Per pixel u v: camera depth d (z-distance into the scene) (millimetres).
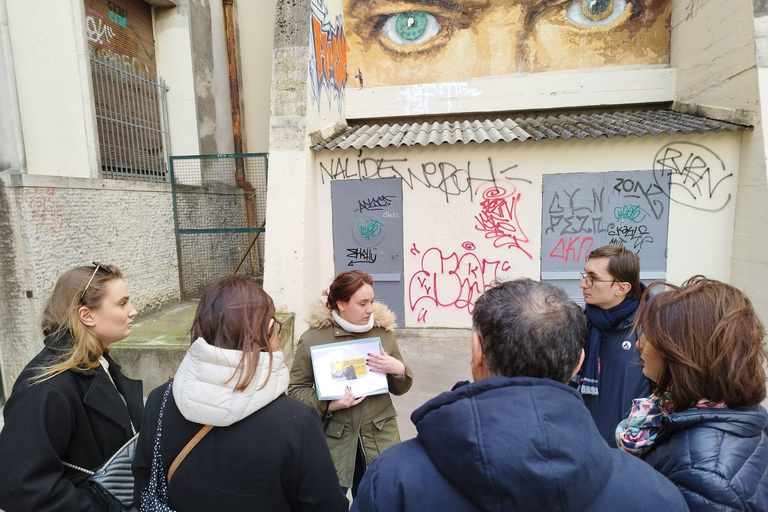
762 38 4469
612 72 6406
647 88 6289
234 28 7707
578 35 6590
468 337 5312
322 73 5668
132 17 5984
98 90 5121
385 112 6867
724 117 4902
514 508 775
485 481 780
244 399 1104
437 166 5355
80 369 1425
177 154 6617
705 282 1162
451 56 6867
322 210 5539
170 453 1143
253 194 7664
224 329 1138
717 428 1015
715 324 1053
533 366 927
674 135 4926
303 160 5012
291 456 1137
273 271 5000
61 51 4547
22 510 1233
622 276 1932
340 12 6598
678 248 5070
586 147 5102
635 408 1261
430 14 6852
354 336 2113
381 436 2102
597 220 5184
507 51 6750
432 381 4215
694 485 939
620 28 6496
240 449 1115
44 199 4016
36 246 3922
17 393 1342
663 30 6395
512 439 797
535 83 6570
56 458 1297
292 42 5090
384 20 6926
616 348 1985
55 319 1463
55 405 1323
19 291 3928
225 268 6977
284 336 4586
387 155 5391
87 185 4527
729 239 4938
